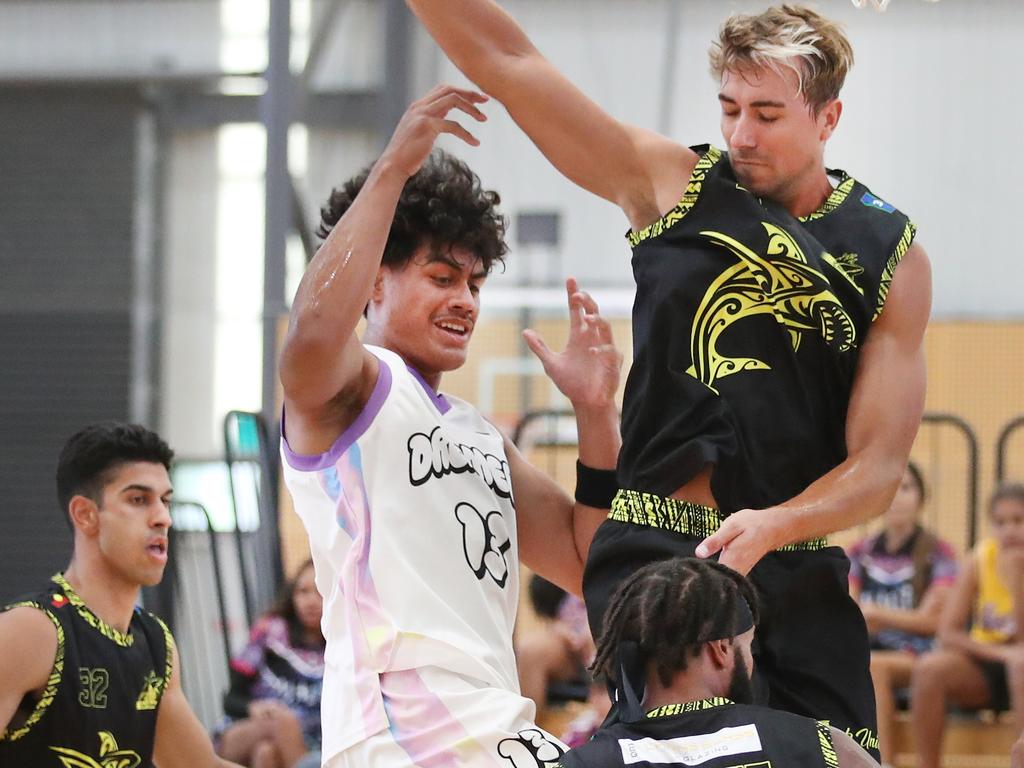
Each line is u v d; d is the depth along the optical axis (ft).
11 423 58.75
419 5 14.35
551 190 58.54
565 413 38.42
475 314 14.80
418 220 14.34
